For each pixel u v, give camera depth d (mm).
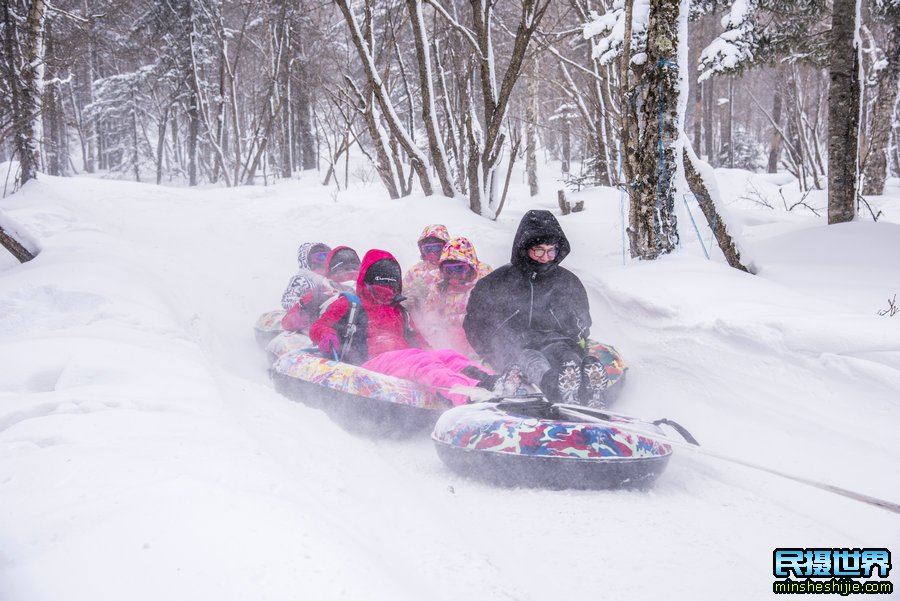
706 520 3520
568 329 5875
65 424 3705
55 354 5254
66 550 2184
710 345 5562
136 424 3764
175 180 43031
